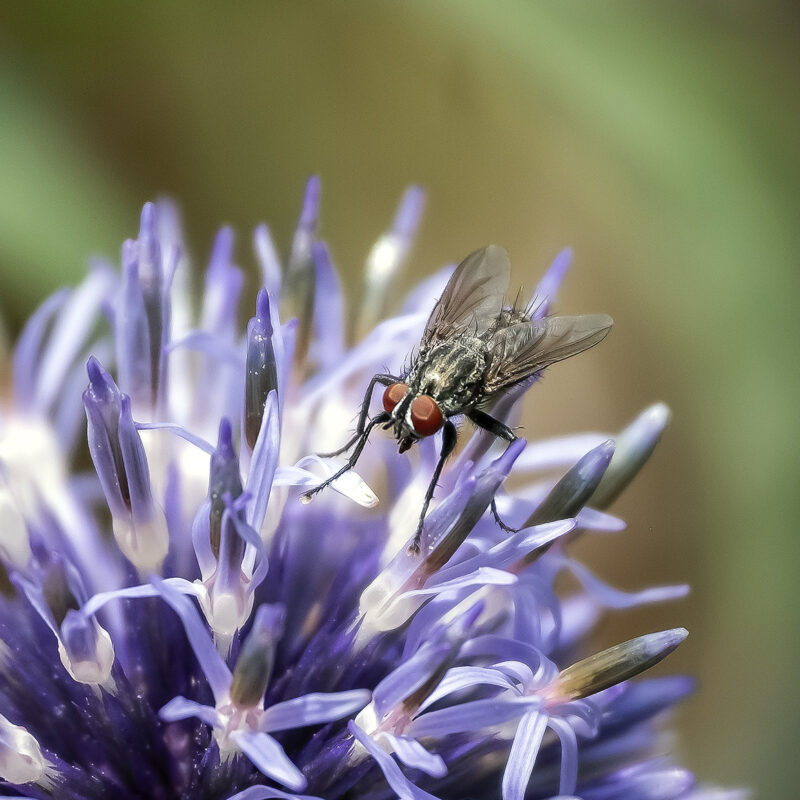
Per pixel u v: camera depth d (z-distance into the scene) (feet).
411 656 0.37
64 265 0.49
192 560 0.39
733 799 0.40
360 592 0.39
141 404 0.39
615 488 0.40
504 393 0.40
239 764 0.37
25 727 0.37
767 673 0.53
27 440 0.40
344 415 0.41
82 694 0.38
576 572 0.39
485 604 0.38
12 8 0.53
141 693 0.38
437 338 0.40
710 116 0.53
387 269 0.41
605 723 0.39
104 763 0.38
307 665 0.38
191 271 0.42
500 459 0.37
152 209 0.39
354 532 0.40
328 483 0.38
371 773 0.37
